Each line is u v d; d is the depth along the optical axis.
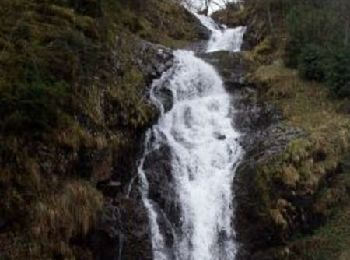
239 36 31.91
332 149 21.28
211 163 21.67
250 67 26.31
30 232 16.02
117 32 24.22
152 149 21.14
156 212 19.67
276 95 24.22
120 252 18.44
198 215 20.20
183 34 32.41
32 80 17.73
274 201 19.92
